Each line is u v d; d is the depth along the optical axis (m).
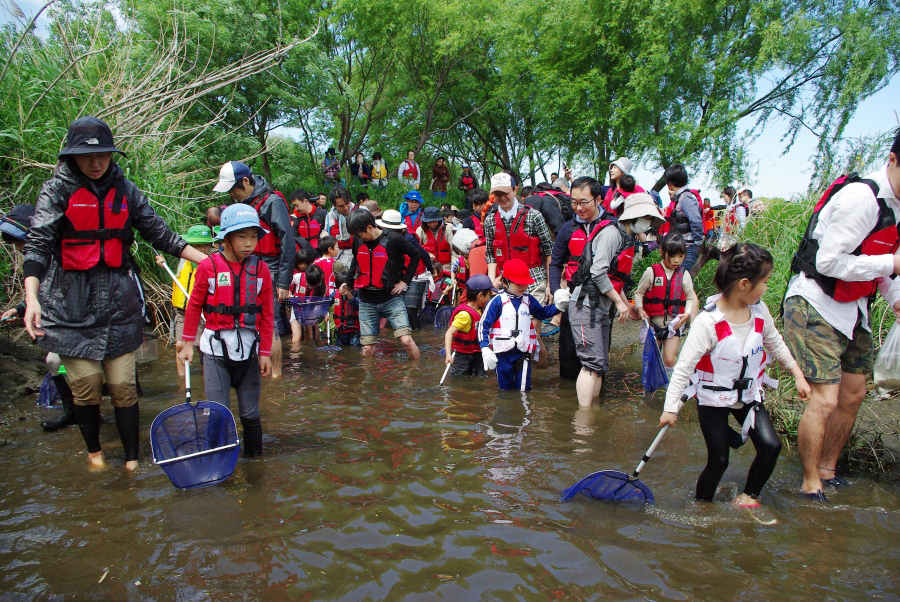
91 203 3.61
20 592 2.50
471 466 3.79
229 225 3.78
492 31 19.19
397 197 17.95
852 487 3.55
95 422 3.84
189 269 6.12
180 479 3.43
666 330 5.76
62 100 7.47
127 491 3.47
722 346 3.15
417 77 21.08
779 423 4.47
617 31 16.03
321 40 18.25
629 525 3.05
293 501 3.31
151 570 2.65
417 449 4.09
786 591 2.50
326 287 8.80
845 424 3.55
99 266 3.68
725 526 3.04
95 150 3.47
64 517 3.14
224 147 13.68
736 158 15.14
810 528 3.03
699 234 6.79
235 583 2.56
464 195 20.03
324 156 19.72
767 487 3.54
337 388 5.68
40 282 3.67
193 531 2.99
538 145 19.55
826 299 3.34
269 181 17.75
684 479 3.62
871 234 3.17
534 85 19.28
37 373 5.70
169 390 5.66
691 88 15.44
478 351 6.17
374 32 18.55
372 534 2.95
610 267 5.07
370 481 3.57
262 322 4.00
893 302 3.44
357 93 21.12
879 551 2.81
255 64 9.17
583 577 2.60
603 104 16.45
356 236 6.95
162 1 12.04
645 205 4.98
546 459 3.90
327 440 4.27
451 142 24.06
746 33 14.99
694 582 2.56
